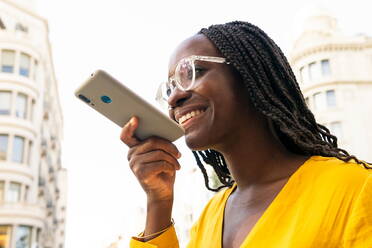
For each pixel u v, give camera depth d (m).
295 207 0.95
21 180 24.23
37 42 28.58
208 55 1.19
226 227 1.13
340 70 27.72
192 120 1.15
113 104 1.07
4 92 24.91
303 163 1.08
